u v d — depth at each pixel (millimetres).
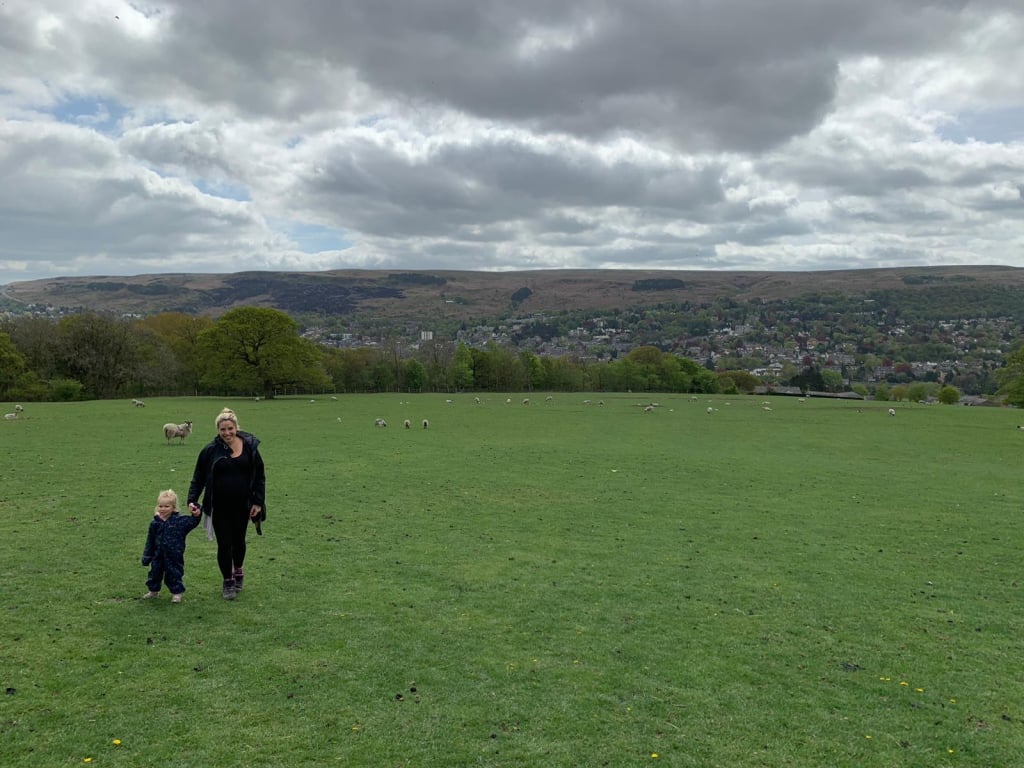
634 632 11938
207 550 16406
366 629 11625
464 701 9203
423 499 24125
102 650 10367
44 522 18656
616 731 8594
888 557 17812
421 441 43531
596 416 68250
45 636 10805
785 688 9969
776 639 11836
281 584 13930
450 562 16062
